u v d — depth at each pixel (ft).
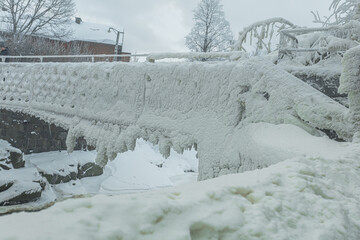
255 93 18.30
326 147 13.33
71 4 101.81
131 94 24.47
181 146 21.16
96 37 127.44
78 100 28.55
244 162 17.15
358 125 14.23
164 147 22.27
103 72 26.61
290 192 6.97
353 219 6.87
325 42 23.16
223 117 19.47
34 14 97.30
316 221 6.26
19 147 45.42
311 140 14.57
